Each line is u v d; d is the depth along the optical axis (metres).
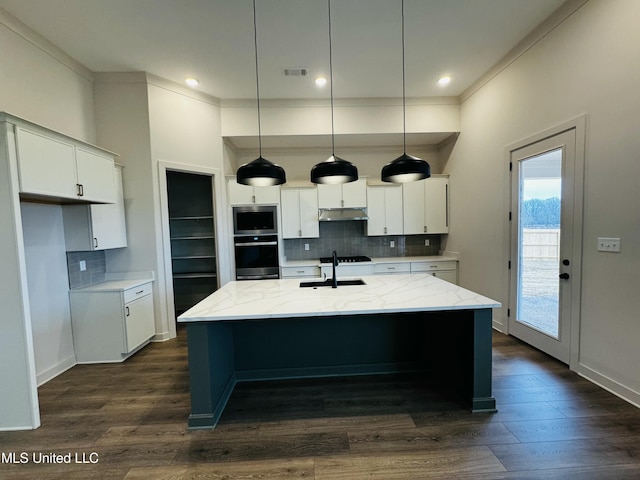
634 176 2.04
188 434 1.94
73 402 2.34
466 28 2.79
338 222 5.07
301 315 1.91
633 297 2.08
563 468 1.61
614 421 1.95
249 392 2.41
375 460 1.69
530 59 2.93
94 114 3.39
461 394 2.25
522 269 3.21
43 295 2.71
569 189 2.55
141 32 2.72
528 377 2.51
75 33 2.70
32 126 2.14
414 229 4.75
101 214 3.09
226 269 4.29
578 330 2.53
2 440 1.94
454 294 2.29
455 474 1.59
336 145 4.91
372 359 2.67
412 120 4.29
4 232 1.98
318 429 1.96
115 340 3.04
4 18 2.39
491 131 3.60
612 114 2.17
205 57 3.14
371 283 2.77
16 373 2.02
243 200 4.40
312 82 3.72
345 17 2.60
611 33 2.16
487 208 3.73
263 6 2.43
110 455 1.78
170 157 3.63
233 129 4.16
